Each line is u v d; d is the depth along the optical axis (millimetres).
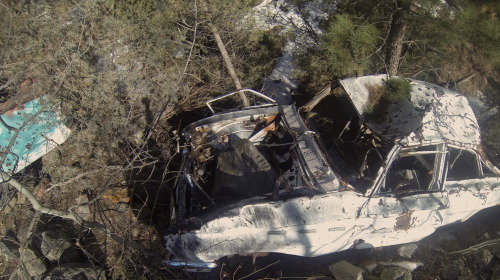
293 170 4910
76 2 7070
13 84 6465
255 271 4570
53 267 5098
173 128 6766
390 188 4918
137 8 7059
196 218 4316
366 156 5039
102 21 7012
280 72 7477
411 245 5156
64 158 6191
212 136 5582
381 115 5059
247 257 4828
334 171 4562
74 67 6254
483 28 5031
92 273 4883
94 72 6559
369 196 4391
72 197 5758
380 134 4883
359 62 5816
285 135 5402
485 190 4859
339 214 4270
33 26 6801
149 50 6773
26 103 5953
